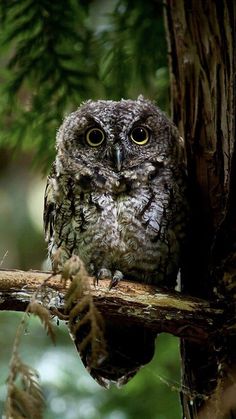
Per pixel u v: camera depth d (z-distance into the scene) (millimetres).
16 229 17656
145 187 7758
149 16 9820
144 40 9891
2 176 18016
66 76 9945
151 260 7707
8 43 9844
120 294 6191
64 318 5914
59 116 10023
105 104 8562
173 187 7707
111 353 7574
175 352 11227
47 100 9969
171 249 7680
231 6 7305
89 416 11586
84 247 7891
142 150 8023
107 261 7812
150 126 8164
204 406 6523
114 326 7402
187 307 6176
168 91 10250
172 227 7656
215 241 6449
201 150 7340
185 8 7680
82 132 8344
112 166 7961
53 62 9852
